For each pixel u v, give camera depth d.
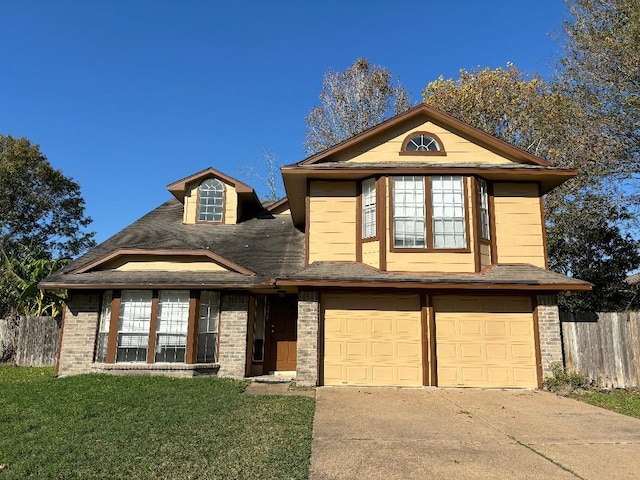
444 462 5.74
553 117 20.12
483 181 12.73
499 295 11.79
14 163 28.20
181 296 12.67
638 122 16.97
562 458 5.98
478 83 25.61
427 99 26.58
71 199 31.52
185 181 16.38
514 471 5.47
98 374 11.93
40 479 4.84
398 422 7.75
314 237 12.66
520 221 12.71
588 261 21.02
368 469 5.43
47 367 16.11
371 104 29.12
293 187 13.62
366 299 11.81
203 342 12.62
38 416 7.55
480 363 11.49
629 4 16.45
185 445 6.02
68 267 13.41
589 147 18.23
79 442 6.11
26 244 28.67
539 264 12.48
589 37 17.84
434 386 11.28
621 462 5.85
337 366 11.47
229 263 12.88
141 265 13.25
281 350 13.68
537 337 11.51
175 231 15.49
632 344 11.52
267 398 9.36
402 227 12.17
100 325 12.87
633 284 21.75
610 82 17.34
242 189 16.44
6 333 17.67
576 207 19.08
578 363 11.52
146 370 12.16
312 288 11.60
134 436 6.44
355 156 13.09
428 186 12.32
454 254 11.98
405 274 11.82
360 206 12.75
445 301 11.80
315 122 29.69
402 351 11.57
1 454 5.60
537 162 12.80
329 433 6.92
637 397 10.27
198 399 9.06
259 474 5.08
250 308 13.14
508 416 8.35
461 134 13.25
